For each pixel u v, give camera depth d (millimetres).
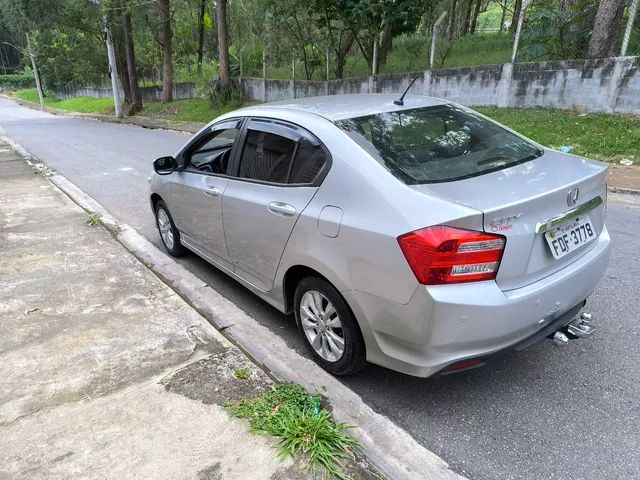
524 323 2414
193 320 3539
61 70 42062
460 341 2301
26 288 4102
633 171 7953
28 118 31906
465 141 3020
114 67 26969
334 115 3053
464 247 2207
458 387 2900
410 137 2926
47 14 26812
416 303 2307
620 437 2467
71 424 2492
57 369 2959
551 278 2535
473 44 16781
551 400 2756
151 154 12609
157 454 2289
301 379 2955
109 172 10219
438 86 13773
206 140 4070
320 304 2951
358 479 2182
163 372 2914
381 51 16078
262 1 17781
